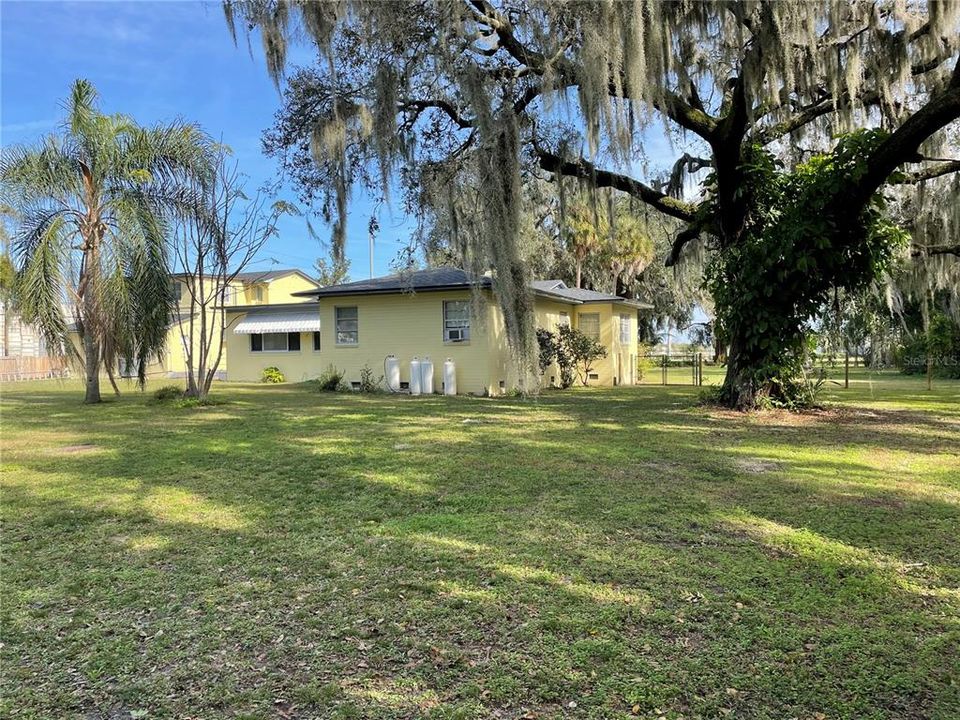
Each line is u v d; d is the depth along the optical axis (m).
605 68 8.24
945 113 7.95
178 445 8.27
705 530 4.41
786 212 9.86
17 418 11.52
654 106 9.31
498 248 9.74
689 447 7.62
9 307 13.60
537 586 3.48
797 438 8.23
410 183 11.21
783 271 9.89
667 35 8.85
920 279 13.89
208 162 13.51
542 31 9.01
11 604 3.36
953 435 8.42
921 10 9.30
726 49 9.84
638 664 2.67
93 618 3.19
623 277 26.55
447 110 10.92
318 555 4.04
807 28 8.55
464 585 3.51
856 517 4.68
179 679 2.62
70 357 13.68
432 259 11.28
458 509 5.00
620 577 3.59
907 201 13.45
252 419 11.05
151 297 12.95
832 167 9.23
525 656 2.75
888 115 10.51
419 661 2.73
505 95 9.65
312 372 23.53
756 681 2.53
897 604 3.21
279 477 6.25
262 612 3.23
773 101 8.78
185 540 4.37
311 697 2.47
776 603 3.24
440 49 8.86
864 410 11.15
